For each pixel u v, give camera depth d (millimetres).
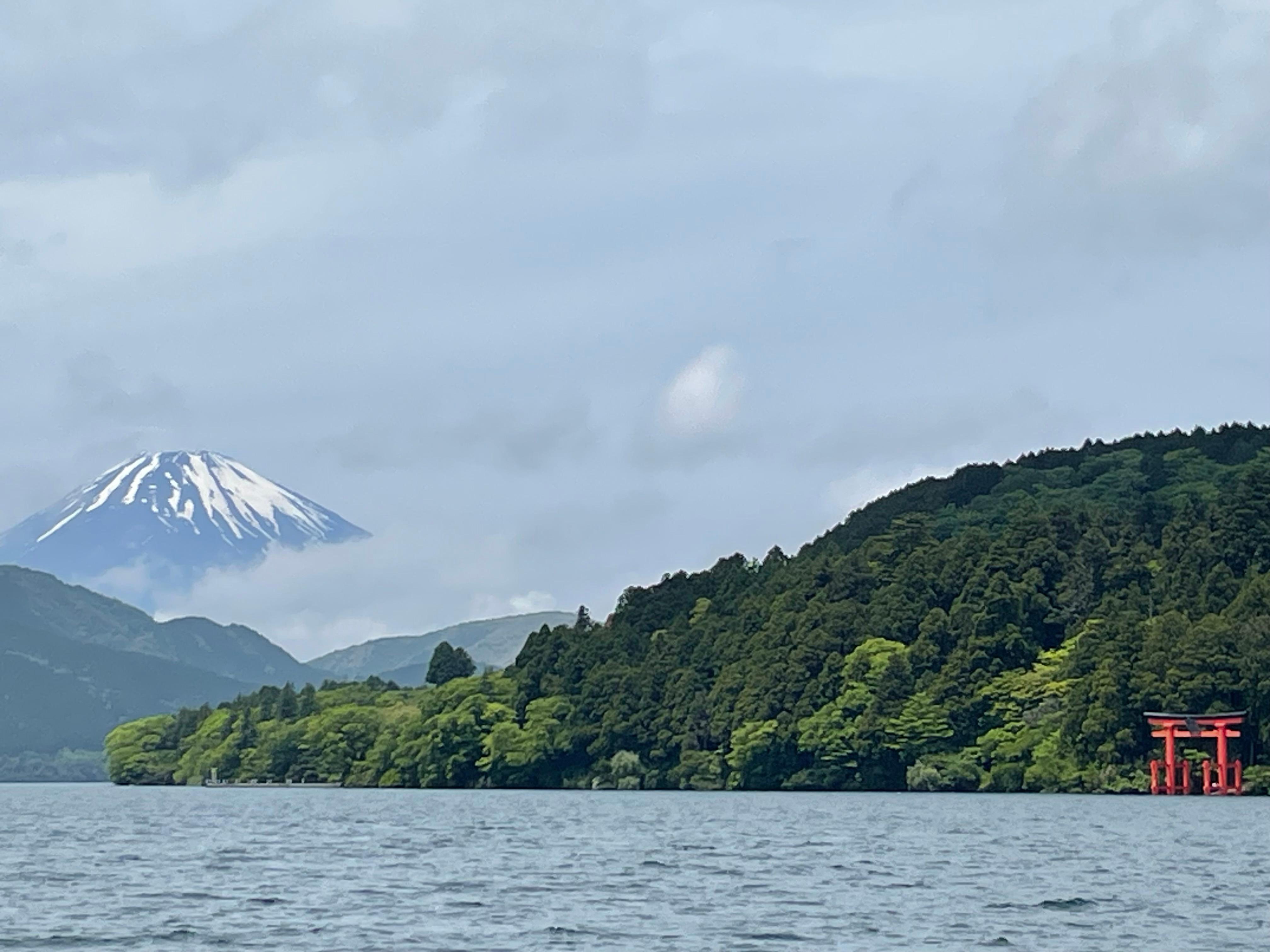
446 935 89000
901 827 189375
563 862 138000
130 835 186125
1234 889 112375
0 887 117062
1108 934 89438
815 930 91000
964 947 84562
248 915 98562
